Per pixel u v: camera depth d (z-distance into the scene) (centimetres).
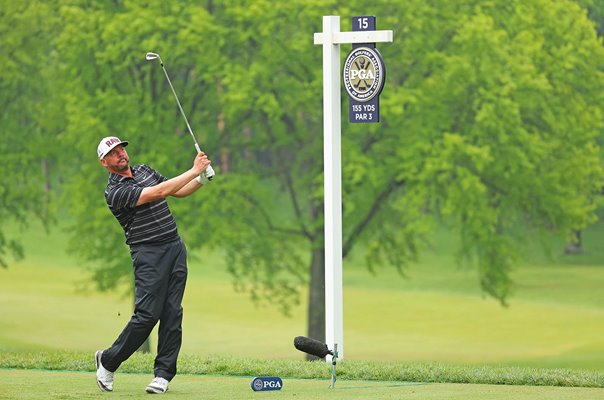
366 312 13838
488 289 10238
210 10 11231
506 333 12256
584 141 10606
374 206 10119
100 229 10012
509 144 9894
